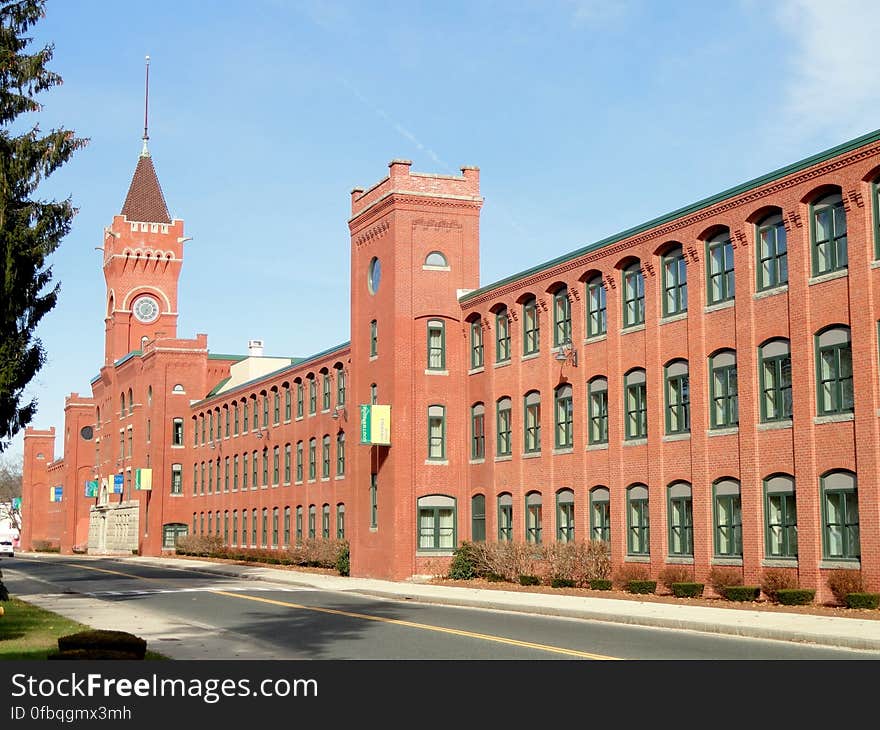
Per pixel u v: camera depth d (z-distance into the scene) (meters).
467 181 47.06
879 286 26.92
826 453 28.22
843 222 28.39
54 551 122.62
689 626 23.08
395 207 45.97
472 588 38.38
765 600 29.44
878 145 26.80
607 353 37.34
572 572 36.94
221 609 30.09
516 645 19.83
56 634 21.95
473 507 45.56
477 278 46.84
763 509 30.34
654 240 35.16
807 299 29.12
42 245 25.91
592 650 18.92
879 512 26.45
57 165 26.62
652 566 34.56
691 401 33.25
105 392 103.06
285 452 66.44
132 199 104.56
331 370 58.78
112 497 98.19
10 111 26.34
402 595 34.91
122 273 101.94
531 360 41.75
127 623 25.52
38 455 140.12
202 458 83.38
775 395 30.27
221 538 76.88
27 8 26.80
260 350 86.75
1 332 25.44
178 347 87.31
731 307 31.97
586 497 38.25
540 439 41.00
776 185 30.09
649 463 34.91
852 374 27.66
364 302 49.06
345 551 50.28
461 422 46.19
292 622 25.59
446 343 46.25
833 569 27.75
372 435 45.09
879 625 21.81
